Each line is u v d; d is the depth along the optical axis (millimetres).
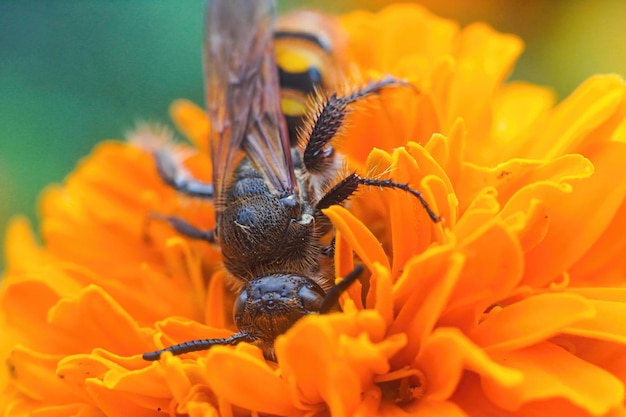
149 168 90
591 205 69
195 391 68
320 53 90
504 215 68
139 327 73
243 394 66
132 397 70
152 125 101
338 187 76
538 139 76
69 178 96
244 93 84
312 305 70
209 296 76
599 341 69
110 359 70
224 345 70
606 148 70
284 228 76
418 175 69
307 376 65
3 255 106
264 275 73
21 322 78
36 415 73
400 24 88
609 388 64
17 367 75
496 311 67
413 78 78
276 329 70
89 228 85
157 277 79
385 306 66
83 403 73
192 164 91
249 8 86
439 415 65
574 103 75
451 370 65
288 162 81
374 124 81
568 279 70
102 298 72
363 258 68
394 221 70
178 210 88
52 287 78
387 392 68
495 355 66
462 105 78
